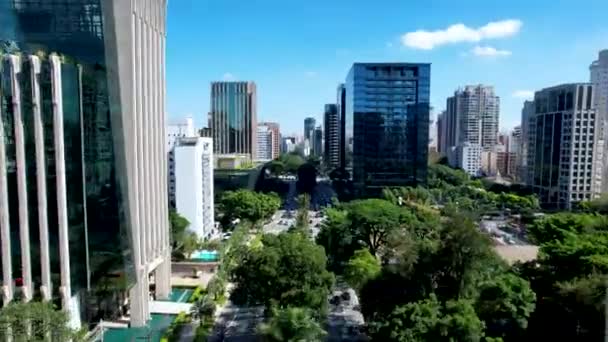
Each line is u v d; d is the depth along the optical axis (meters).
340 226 108.81
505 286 61.31
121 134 70.19
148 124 80.50
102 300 76.25
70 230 65.69
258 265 69.06
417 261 66.56
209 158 143.25
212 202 146.88
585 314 62.81
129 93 69.56
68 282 65.19
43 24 66.00
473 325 51.34
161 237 88.38
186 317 77.56
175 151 128.50
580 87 181.75
